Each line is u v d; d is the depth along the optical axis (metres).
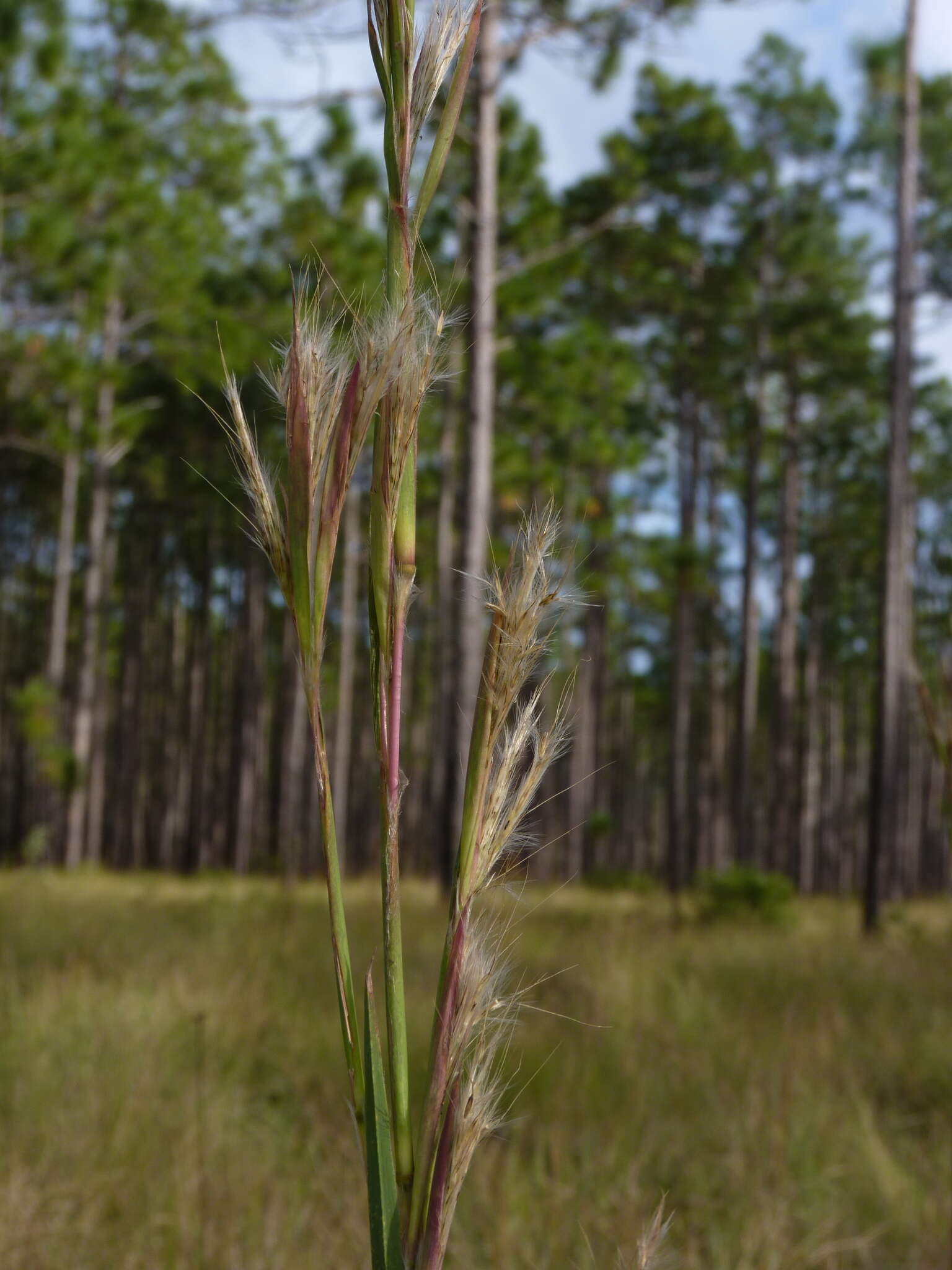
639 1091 3.74
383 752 0.56
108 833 30.62
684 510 20.38
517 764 0.55
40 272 13.55
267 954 6.01
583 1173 2.94
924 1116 3.95
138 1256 2.42
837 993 5.90
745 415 21.09
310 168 13.20
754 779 32.28
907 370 10.27
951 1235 2.73
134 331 17.72
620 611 29.03
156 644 30.95
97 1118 3.16
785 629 21.44
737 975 6.57
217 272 16.61
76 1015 4.26
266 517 0.55
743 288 19.86
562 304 19.12
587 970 5.91
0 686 28.28
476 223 7.92
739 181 19.58
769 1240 2.56
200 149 16.92
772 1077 3.81
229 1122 3.35
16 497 25.03
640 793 38.09
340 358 0.55
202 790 24.66
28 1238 2.40
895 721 10.09
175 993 4.81
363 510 16.45
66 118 12.49
